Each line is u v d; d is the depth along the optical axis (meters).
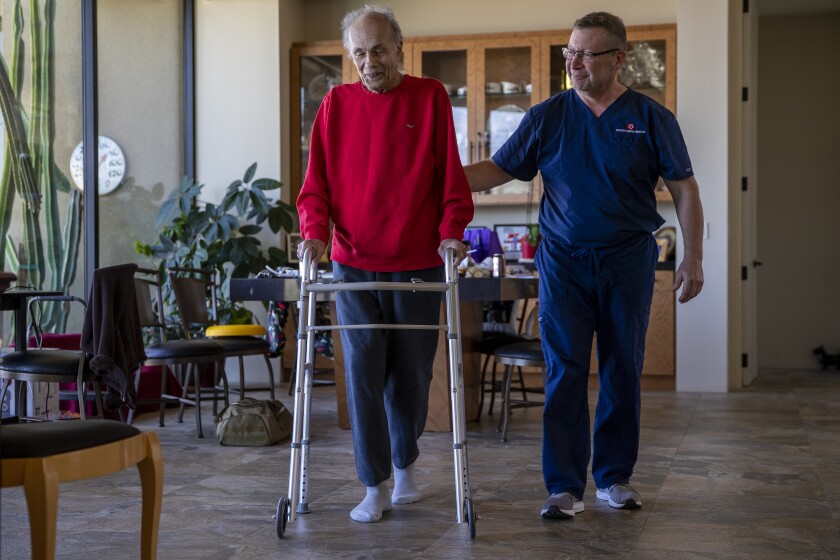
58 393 4.99
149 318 4.93
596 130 2.84
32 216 5.47
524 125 2.95
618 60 2.81
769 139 8.56
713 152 6.58
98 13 6.18
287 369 7.20
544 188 2.98
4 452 1.72
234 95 7.20
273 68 7.16
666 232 6.93
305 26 7.66
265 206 6.72
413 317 2.81
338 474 3.67
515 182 7.12
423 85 2.79
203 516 2.98
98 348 3.96
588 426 2.98
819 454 4.07
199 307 5.32
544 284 2.94
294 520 2.71
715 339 6.58
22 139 5.40
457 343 2.67
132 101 6.57
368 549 2.55
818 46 8.46
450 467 3.78
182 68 7.21
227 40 7.20
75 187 5.83
